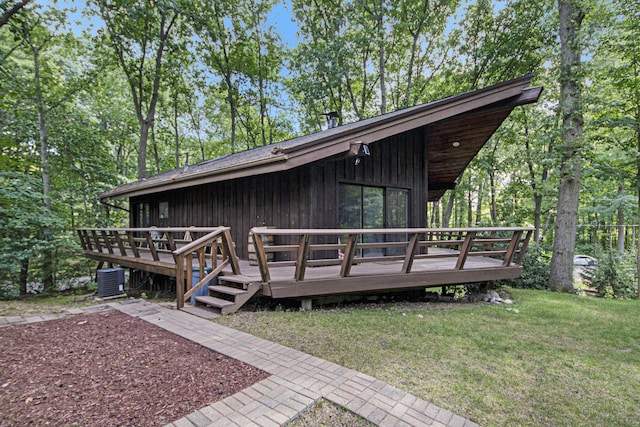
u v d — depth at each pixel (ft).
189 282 15.30
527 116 39.68
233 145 55.67
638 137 26.94
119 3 37.35
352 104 55.72
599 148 34.58
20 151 34.12
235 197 24.13
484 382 8.15
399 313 15.03
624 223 58.18
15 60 35.17
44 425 6.11
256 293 14.78
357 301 17.90
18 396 7.15
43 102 34.14
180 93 54.65
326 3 48.01
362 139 16.89
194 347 9.99
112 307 14.93
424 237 24.91
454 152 28.55
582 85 27.48
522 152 40.29
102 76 41.93
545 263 30.19
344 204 20.56
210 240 15.53
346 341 10.70
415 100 49.98
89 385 7.64
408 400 7.04
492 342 11.26
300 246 13.99
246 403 6.75
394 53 49.85
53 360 9.04
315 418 6.31
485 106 20.58
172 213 32.04
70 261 34.53
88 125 38.65
